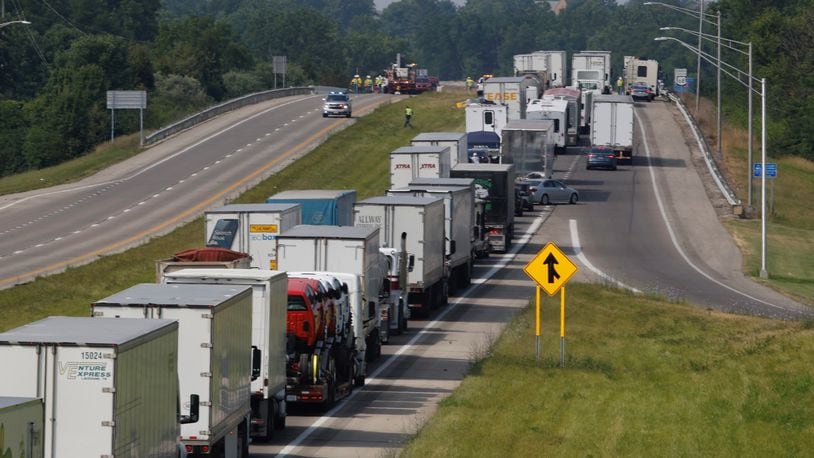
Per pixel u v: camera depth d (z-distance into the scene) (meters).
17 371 44.81
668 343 104.19
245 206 112.06
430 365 94.81
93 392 44.78
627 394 82.50
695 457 66.12
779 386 85.56
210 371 55.56
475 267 156.50
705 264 165.88
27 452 41.91
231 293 59.97
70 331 47.25
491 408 77.12
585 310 122.00
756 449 68.94
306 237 90.06
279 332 69.19
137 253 157.88
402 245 113.38
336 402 80.81
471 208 141.50
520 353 97.88
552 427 71.88
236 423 60.38
